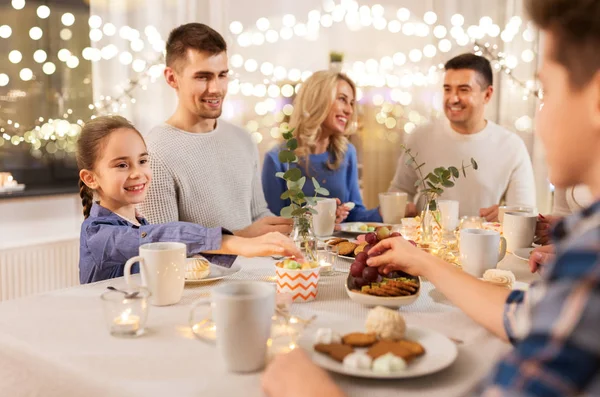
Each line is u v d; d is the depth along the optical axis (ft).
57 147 10.02
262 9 11.68
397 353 2.74
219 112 6.79
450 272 3.67
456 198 9.22
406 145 9.55
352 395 2.52
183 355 3.00
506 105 11.57
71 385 2.86
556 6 1.74
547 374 1.39
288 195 4.76
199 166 6.60
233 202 6.91
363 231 6.47
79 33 9.97
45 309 3.73
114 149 5.18
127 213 5.51
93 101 9.81
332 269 4.80
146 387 2.62
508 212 6.33
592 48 1.69
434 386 2.61
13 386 3.09
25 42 9.52
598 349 1.37
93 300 3.93
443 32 11.63
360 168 12.14
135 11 10.02
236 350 2.75
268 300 2.79
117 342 3.16
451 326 3.43
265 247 4.34
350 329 3.20
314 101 8.31
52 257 9.59
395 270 3.97
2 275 8.99
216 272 4.52
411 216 7.77
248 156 7.19
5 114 9.43
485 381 1.61
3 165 9.50
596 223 1.58
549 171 1.93
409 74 11.96
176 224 4.67
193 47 6.50
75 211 10.05
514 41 11.40
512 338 3.07
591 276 1.44
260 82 11.65
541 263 4.42
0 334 3.26
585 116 1.75
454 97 9.02
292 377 2.36
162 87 10.38
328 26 12.16
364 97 12.12
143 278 3.81
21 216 9.35
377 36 12.07
